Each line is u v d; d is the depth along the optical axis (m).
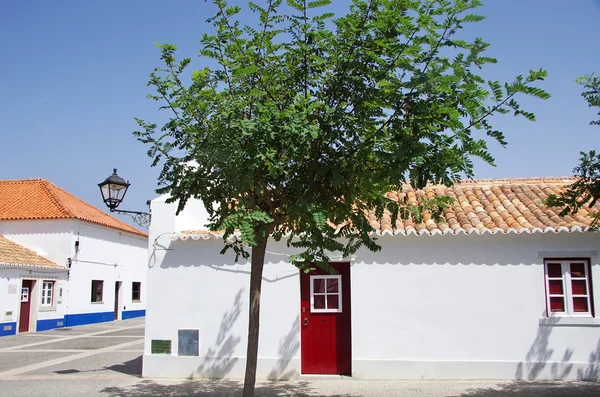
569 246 9.30
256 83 6.05
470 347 9.29
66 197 25.94
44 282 21.50
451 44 5.26
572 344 9.10
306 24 5.88
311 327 9.88
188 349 9.73
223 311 9.78
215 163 5.70
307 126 5.32
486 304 9.37
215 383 9.15
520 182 11.91
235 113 5.47
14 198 24.22
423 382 9.02
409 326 9.44
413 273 9.57
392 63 5.62
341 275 9.99
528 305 9.28
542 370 9.07
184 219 10.60
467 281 9.46
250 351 5.94
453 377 9.21
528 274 9.35
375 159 5.79
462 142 5.24
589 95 7.16
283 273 9.77
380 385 8.83
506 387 8.52
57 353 13.83
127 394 8.39
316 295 9.98
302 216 5.61
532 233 9.28
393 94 5.29
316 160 5.89
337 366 9.75
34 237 22.77
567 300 9.26
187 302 9.87
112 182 11.87
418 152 5.05
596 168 7.07
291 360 9.43
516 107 5.05
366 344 9.45
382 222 9.88
